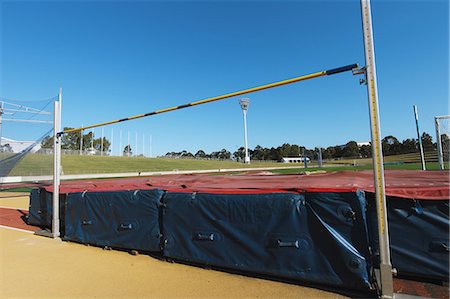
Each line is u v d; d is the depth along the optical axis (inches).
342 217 110.4
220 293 109.8
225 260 130.7
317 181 171.5
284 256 118.2
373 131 101.7
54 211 205.3
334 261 109.5
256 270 123.3
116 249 172.9
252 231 126.1
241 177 259.4
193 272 133.3
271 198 124.2
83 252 169.2
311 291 109.9
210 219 136.5
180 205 145.6
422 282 112.7
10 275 134.8
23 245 186.7
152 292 112.3
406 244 112.7
